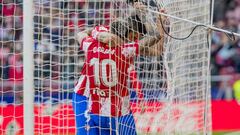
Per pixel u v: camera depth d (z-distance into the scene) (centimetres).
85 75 1719
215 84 3725
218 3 4312
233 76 3747
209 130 2206
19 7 2669
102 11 1966
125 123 1750
